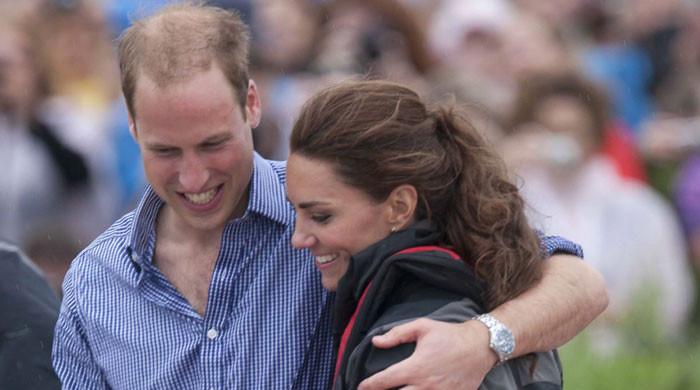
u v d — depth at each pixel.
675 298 24.80
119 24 28.53
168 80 12.43
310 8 27.20
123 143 26.75
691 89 31.72
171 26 12.67
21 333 14.68
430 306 12.07
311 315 13.26
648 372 19.39
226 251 13.21
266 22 26.02
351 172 12.09
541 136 24.58
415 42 27.62
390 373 11.58
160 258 13.45
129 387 13.27
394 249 12.17
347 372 12.05
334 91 12.28
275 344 13.21
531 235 12.82
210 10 13.05
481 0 30.00
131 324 13.30
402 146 12.25
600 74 30.58
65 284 13.73
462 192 12.59
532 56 28.34
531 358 12.50
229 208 13.04
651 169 28.27
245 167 12.97
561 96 24.94
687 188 27.86
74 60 27.66
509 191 12.82
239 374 13.15
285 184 12.76
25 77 26.25
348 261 12.38
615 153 25.53
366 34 26.86
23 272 14.93
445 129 12.64
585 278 12.93
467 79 26.88
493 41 29.41
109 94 27.97
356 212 12.18
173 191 12.88
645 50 32.94
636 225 24.52
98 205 26.55
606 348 20.69
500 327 12.05
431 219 12.53
